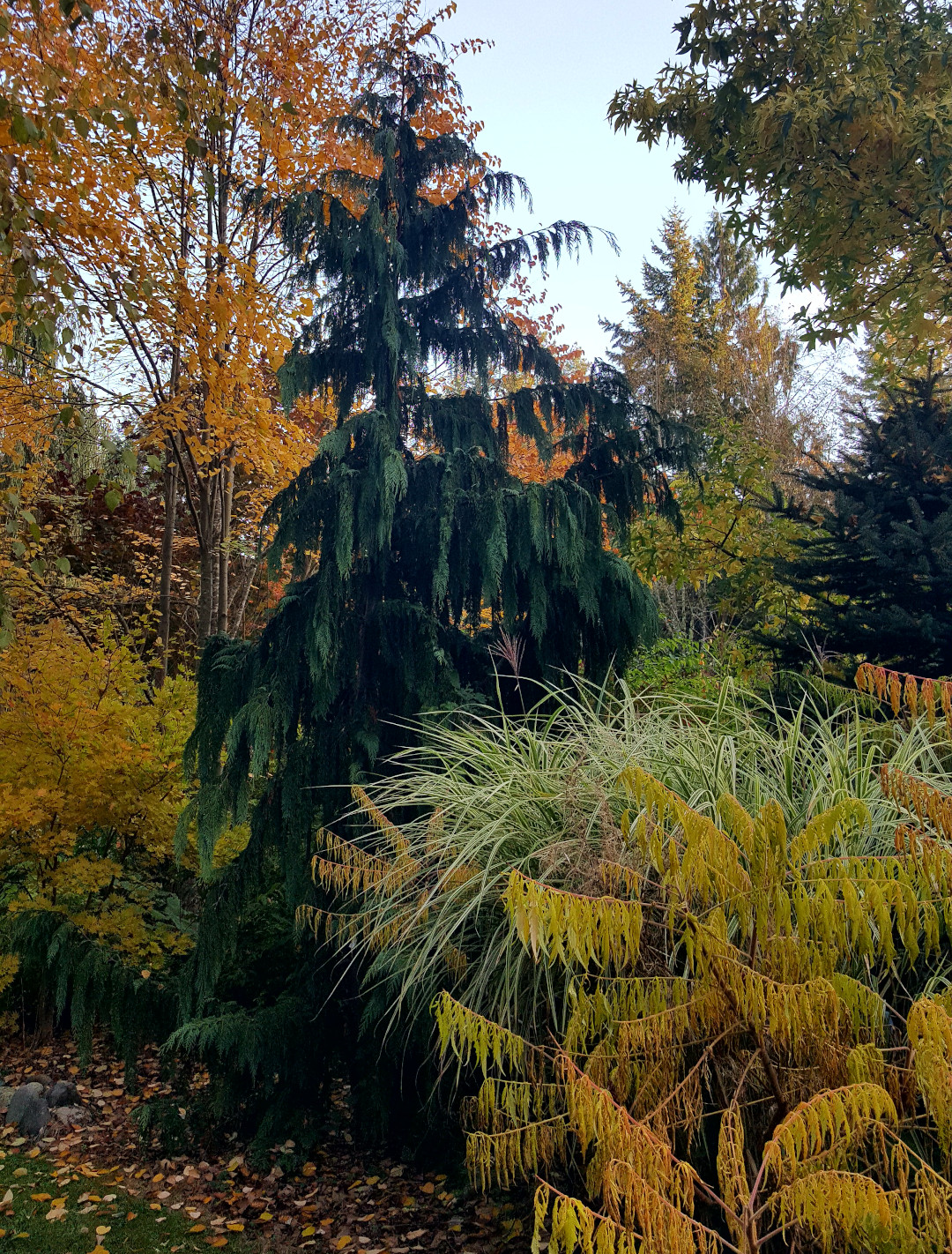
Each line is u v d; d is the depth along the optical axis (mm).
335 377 3977
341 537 3326
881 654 4938
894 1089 1729
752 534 7410
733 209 6152
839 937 1860
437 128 5805
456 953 2543
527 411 4043
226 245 5816
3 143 3879
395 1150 3447
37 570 3242
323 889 3527
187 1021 3619
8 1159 3541
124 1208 3135
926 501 5445
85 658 4992
